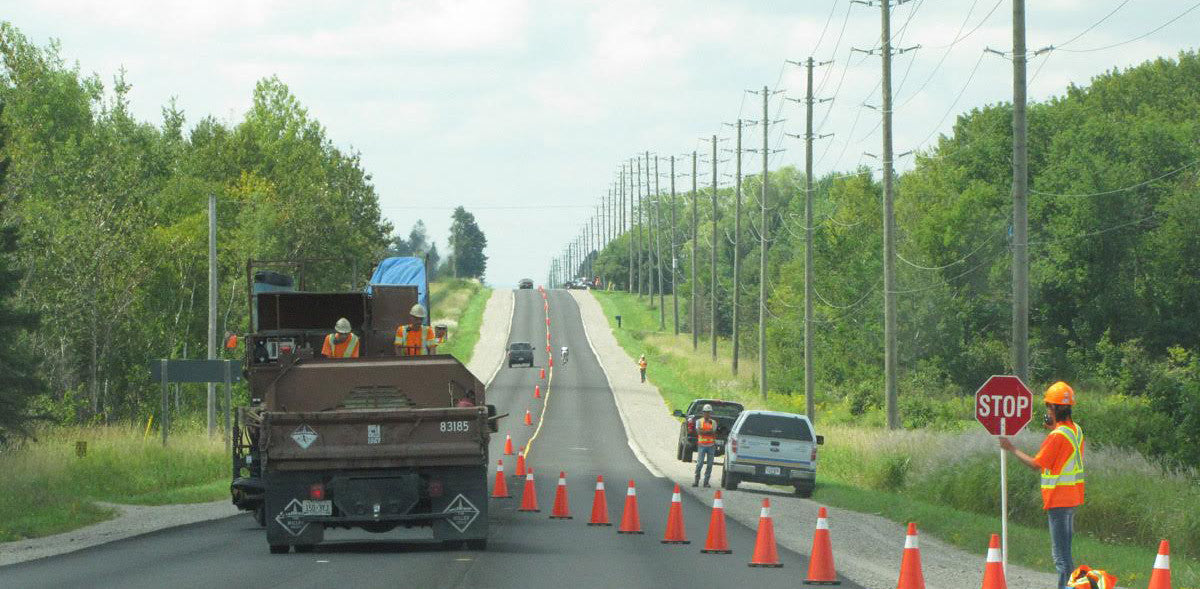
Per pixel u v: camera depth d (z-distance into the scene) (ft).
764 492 160.25
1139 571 84.84
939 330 368.68
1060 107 455.22
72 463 154.30
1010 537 102.73
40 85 379.76
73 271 247.29
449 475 79.66
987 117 462.19
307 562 75.46
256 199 345.10
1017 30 143.64
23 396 166.09
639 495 143.84
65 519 111.34
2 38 364.99
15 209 244.01
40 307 240.73
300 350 97.91
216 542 90.74
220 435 203.21
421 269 119.75
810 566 68.33
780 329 437.58
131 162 301.63
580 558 78.69
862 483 172.45
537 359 507.71
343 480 78.07
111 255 254.06
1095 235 377.71
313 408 80.12
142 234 269.23
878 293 383.45
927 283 370.53
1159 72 469.57
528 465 204.85
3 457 149.38
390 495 78.23
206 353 315.78
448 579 66.80
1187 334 364.38
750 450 153.38
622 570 72.49
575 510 120.98
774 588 65.62
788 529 107.86
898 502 136.36
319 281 328.70
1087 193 379.76
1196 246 369.50
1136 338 364.38
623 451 242.37
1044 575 81.71
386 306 104.22
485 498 79.82
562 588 64.08
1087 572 55.21
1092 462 133.39
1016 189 142.41
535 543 88.38
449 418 78.23
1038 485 130.11
